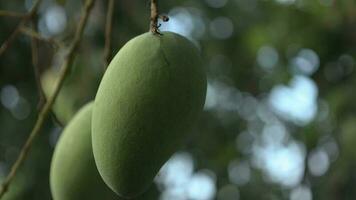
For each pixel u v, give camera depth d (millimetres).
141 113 1441
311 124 4051
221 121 5609
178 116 1465
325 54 3961
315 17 3936
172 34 1525
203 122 5355
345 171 3676
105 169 1480
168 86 1454
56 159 1872
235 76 5473
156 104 1444
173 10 4805
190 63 1494
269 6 4352
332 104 3662
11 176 1989
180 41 1514
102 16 3361
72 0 3361
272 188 5828
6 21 3795
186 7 5062
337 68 3955
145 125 1441
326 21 3871
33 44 2264
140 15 3541
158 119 1445
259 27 4613
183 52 1496
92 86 3074
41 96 2266
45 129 3771
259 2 4625
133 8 3539
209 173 5246
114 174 1471
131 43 1520
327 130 4008
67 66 2043
